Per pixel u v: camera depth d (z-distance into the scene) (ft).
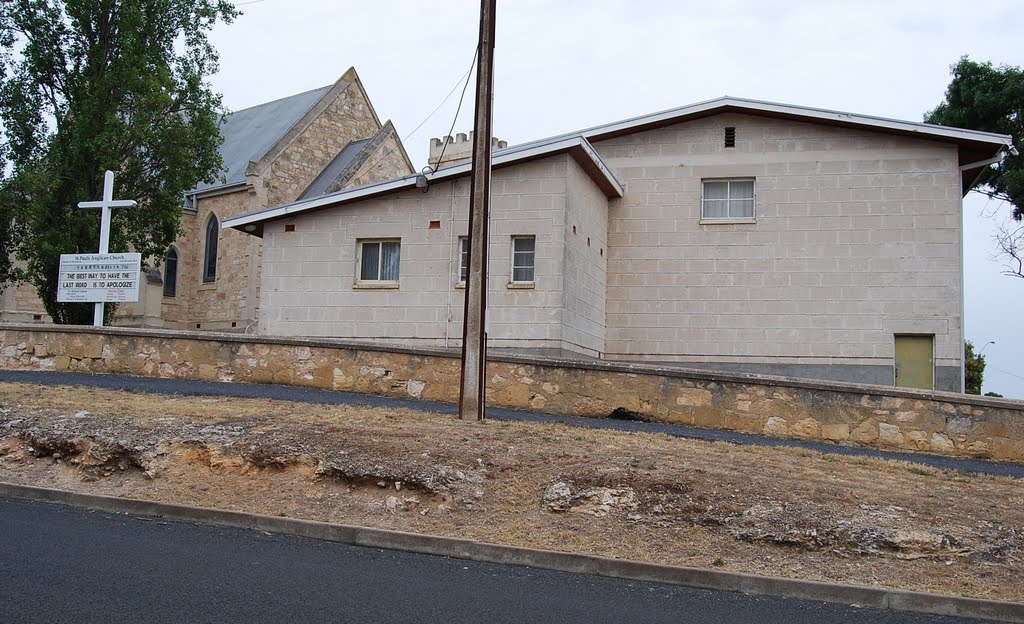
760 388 50.42
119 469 38.75
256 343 58.80
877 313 73.15
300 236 76.07
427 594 26.08
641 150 78.69
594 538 32.37
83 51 96.27
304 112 130.41
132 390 52.34
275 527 33.45
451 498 35.19
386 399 53.98
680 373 51.47
